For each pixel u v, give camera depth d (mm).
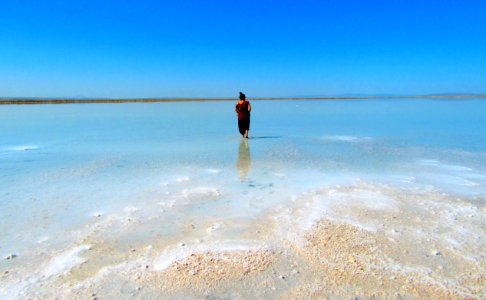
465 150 8492
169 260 3082
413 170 6418
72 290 2643
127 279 2793
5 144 9680
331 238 3496
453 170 6398
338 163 7078
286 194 4957
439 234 3580
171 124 16203
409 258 3102
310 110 28797
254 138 11094
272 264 3020
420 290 2645
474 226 3783
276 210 4312
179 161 7316
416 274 2854
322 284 2730
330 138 10938
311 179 5785
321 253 3205
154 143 9953
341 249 3271
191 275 2844
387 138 10812
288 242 3432
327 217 4035
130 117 20828
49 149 8859
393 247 3305
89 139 10781
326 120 18172
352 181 5637
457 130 12750
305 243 3400
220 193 5023
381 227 3754
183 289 2662
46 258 3131
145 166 6824
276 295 2600
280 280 2783
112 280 2779
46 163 7117
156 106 39406
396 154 8070
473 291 2631
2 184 5516
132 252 3242
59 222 3951
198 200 4711
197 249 3283
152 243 3426
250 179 5801
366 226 3775
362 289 2662
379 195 4859
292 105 41844
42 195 4945
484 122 15836
